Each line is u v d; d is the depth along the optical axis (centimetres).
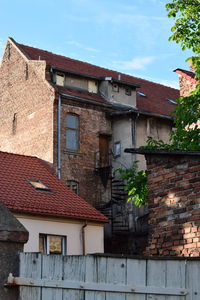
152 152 866
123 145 3378
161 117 3484
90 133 3350
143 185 1858
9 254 597
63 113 3262
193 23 1842
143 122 3441
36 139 3316
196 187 806
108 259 589
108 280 584
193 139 1672
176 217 824
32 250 2214
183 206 819
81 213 2403
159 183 863
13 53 3619
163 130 3525
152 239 853
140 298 575
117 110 3441
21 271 597
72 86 3406
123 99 3528
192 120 1692
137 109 3497
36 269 598
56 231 2312
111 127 3462
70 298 588
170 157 854
